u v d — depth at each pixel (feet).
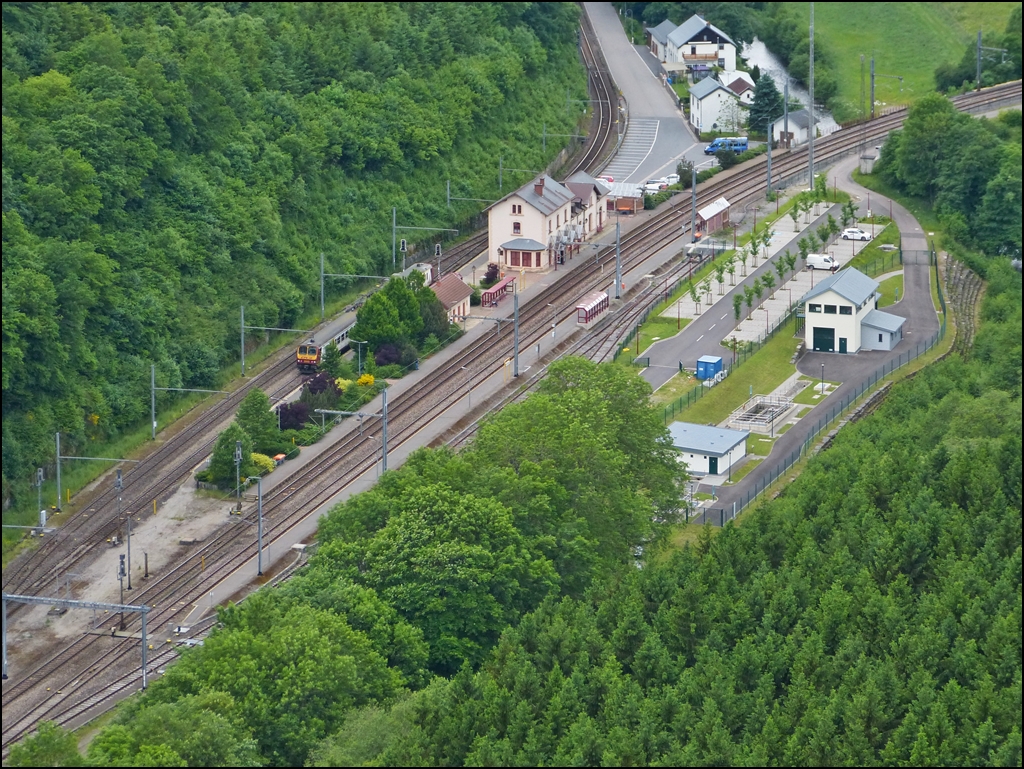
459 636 518.78
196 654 474.08
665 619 523.29
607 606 522.47
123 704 475.31
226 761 422.00
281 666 459.32
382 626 497.87
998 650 513.04
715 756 454.40
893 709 480.64
